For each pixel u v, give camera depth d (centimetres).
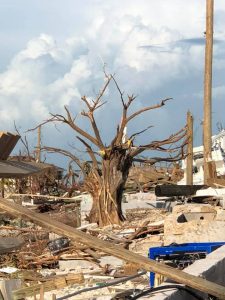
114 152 2594
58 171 3838
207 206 1620
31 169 623
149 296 747
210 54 3241
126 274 1419
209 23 3259
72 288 1227
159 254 1078
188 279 745
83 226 2372
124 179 2611
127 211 2630
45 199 3394
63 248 1759
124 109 2622
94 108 2614
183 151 2978
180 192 2491
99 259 1652
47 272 1550
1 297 820
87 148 2652
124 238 1848
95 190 2592
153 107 2628
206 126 3198
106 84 2664
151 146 2736
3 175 600
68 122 2650
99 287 1065
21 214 637
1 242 652
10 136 595
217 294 753
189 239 1450
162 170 4469
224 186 2494
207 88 3222
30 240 1969
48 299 1111
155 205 2800
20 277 1369
